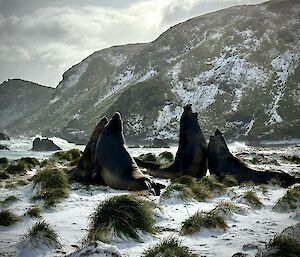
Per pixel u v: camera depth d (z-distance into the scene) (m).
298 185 13.40
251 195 10.48
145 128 113.50
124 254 6.29
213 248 6.61
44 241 6.64
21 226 8.02
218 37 150.00
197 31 173.88
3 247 6.62
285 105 106.81
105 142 13.76
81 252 5.75
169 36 181.25
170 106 120.12
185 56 144.25
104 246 5.83
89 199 10.87
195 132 16.28
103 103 169.50
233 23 157.75
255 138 95.12
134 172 13.12
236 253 6.11
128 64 194.00
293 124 97.06
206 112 112.56
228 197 11.88
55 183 12.20
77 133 140.38
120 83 185.00
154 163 17.11
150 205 9.06
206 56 139.38
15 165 18.73
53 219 8.49
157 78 136.50
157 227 7.94
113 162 13.37
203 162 16.27
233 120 106.56
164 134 108.62
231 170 15.73
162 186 12.98
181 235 7.47
